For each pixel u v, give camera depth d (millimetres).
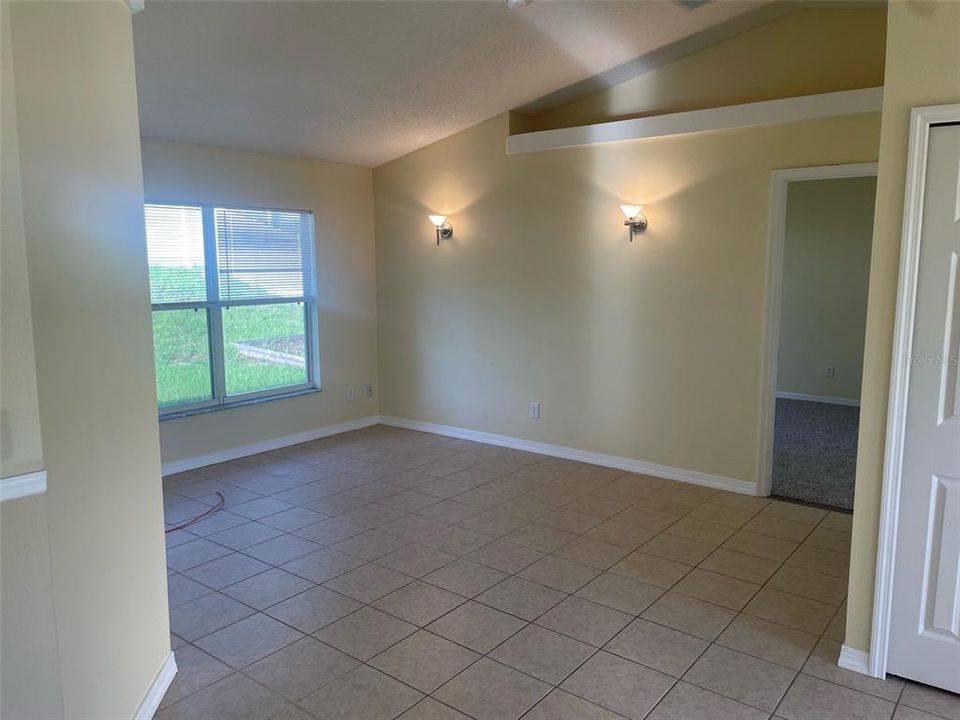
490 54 4262
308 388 6094
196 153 5055
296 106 4613
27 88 1755
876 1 3926
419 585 3338
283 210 5715
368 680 2574
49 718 1819
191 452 5219
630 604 3133
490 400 5875
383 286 6480
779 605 3117
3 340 1711
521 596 3219
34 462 1769
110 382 2166
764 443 4480
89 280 2047
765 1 4008
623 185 4879
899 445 2436
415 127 5410
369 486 4824
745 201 4379
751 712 2373
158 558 2516
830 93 4000
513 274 5559
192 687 2533
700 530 3988
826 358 7605
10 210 1706
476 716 2361
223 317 5406
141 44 3449
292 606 3141
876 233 2424
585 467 5230
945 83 2250
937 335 2344
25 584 1765
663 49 4512
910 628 2496
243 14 3312
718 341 4594
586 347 5230
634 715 2363
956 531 2379
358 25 3615
